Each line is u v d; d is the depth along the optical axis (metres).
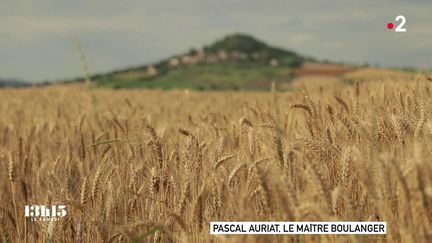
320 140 5.03
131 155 6.09
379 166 3.65
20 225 5.82
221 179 4.77
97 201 5.25
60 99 19.75
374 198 3.63
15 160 6.54
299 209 3.46
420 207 3.42
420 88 6.93
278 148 4.43
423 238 3.33
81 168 6.70
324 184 3.73
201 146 5.43
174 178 5.22
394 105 6.32
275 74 116.06
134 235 4.19
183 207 4.55
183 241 4.10
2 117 12.60
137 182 5.52
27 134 8.84
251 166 4.50
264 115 6.58
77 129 8.86
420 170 3.36
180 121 9.11
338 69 103.56
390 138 4.98
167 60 152.75
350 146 4.68
